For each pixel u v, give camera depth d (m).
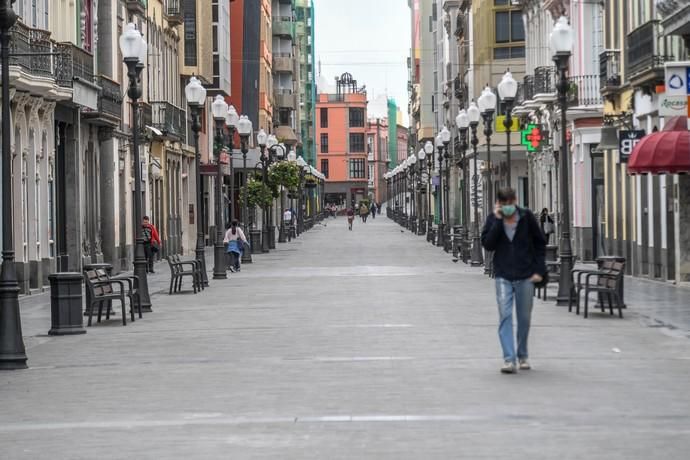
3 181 18.66
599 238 49.69
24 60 34.28
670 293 31.72
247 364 18.08
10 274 18.58
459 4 113.00
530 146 58.12
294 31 148.50
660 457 11.01
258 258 60.19
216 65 79.50
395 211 165.25
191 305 30.44
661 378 16.02
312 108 193.25
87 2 46.44
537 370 16.86
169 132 60.50
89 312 25.80
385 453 11.28
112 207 49.34
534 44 63.69
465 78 97.62
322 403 14.24
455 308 27.77
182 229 70.81
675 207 35.28
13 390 16.12
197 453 11.51
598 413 13.34
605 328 22.67
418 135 167.88
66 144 43.75
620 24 42.41
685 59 34.16
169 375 17.08
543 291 30.88
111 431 12.81
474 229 50.50
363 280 40.19
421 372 16.75
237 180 94.94
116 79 50.38
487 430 12.37
